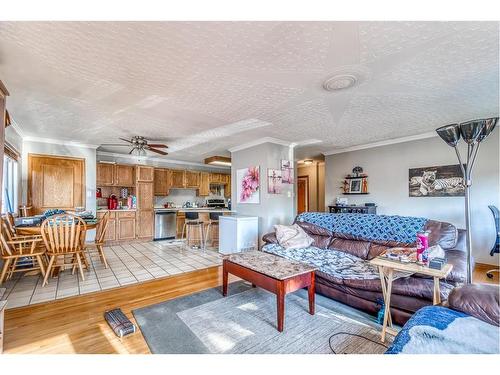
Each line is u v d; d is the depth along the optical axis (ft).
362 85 8.22
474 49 6.24
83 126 12.85
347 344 6.16
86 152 17.26
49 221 9.97
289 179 17.29
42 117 11.36
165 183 23.45
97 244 12.66
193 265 13.29
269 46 6.07
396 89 8.54
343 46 6.09
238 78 7.70
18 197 14.20
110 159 20.75
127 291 9.59
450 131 6.36
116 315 7.33
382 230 9.98
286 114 11.09
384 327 6.29
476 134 6.02
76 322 7.22
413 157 15.66
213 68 7.09
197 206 26.61
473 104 9.99
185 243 19.67
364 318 7.48
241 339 6.39
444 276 5.34
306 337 6.48
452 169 14.15
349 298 8.17
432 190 14.85
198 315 7.68
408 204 15.88
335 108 10.36
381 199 17.20
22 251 10.20
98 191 20.13
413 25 5.34
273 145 16.39
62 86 8.20
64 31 5.47
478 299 4.42
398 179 16.35
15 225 11.00
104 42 5.88
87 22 5.19
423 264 5.98
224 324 7.14
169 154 21.38
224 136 15.19
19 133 14.05
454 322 4.13
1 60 6.64
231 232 15.40
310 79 7.77
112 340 6.33
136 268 12.68
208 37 5.71
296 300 8.83
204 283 10.58
